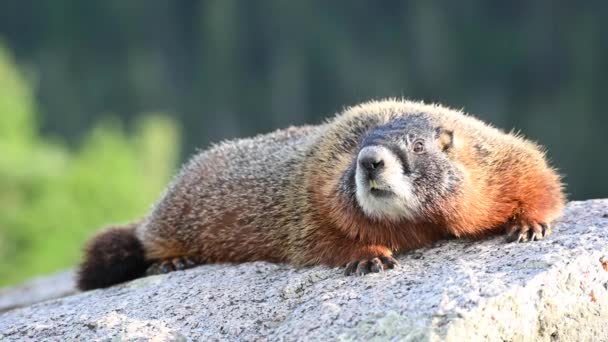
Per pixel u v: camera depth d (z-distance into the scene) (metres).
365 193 13.43
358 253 13.97
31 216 48.41
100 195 50.69
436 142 14.02
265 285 13.82
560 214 14.51
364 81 105.94
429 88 105.06
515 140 15.10
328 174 14.45
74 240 48.75
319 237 14.41
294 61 108.44
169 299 13.67
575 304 12.24
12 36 124.94
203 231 16.19
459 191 13.80
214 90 112.31
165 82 115.06
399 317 11.68
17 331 13.29
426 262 13.54
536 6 113.62
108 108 108.81
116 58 120.75
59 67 115.50
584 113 94.06
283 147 16.16
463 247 13.93
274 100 108.06
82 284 17.22
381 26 114.50
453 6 116.06
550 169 14.87
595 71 99.69
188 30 125.31
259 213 15.52
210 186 16.38
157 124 62.53
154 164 60.78
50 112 101.25
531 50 109.81
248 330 12.66
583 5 112.06
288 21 113.56
